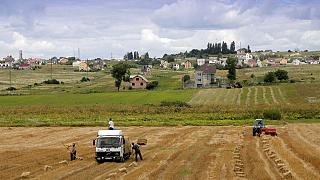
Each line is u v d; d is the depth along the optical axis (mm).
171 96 125750
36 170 34500
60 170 34562
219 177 29828
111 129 45031
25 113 97062
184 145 53188
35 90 158625
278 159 37594
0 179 30125
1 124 80188
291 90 131750
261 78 190875
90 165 37938
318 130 68688
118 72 161750
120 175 31453
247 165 35688
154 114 93375
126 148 41906
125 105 103938
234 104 106250
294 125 76812
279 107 95312
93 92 141875
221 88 144750
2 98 127125
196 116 88562
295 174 30406
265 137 59188
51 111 98500
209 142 55844
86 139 60844
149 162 39125
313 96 119750
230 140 57625
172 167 35344
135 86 166250
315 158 38438
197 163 37469
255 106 99250
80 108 101000
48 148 51688
